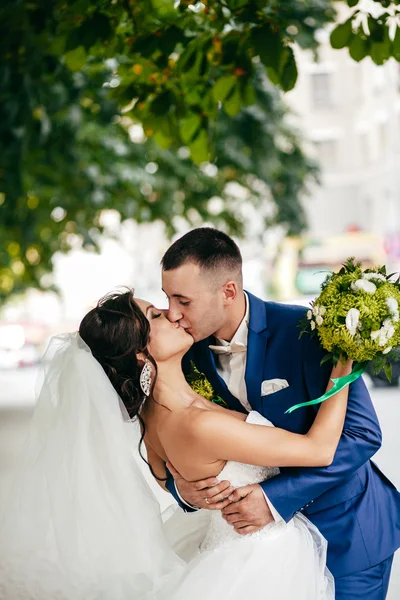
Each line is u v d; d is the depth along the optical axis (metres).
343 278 3.20
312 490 3.18
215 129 5.23
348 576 3.37
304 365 3.41
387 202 36.59
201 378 3.55
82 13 4.59
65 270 42.75
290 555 3.15
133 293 3.37
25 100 6.20
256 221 17.05
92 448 3.10
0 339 28.84
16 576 3.07
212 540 3.29
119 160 12.66
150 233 41.00
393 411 12.32
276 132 11.70
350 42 4.48
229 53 4.62
